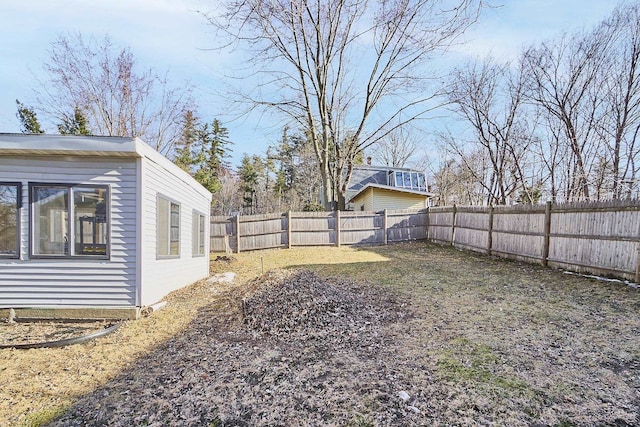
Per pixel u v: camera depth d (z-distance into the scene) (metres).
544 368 3.06
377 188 17.64
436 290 6.14
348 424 2.29
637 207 5.81
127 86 17.39
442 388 2.74
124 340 3.97
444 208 13.00
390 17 10.89
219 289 6.86
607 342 3.61
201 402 2.60
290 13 8.48
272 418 2.38
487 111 16.70
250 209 34.66
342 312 4.68
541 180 16.39
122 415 2.44
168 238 6.09
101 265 4.84
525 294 5.73
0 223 4.71
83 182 4.81
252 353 3.57
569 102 14.48
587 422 2.26
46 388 2.83
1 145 4.41
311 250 12.62
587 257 6.82
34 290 4.73
